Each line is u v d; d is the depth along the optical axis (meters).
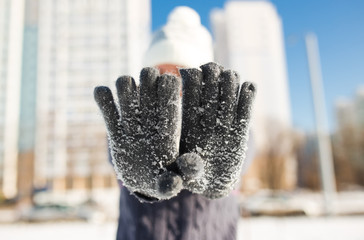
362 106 36.84
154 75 0.74
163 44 1.13
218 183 0.76
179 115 0.75
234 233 1.04
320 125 10.93
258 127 29.61
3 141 35.03
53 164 33.97
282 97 59.75
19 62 37.84
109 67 37.34
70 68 36.84
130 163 0.75
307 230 7.95
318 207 13.48
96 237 7.67
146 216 0.96
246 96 0.75
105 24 38.59
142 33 39.03
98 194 27.14
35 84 37.44
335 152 34.34
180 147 0.76
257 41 60.28
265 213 11.48
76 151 33.88
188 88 0.75
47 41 37.38
